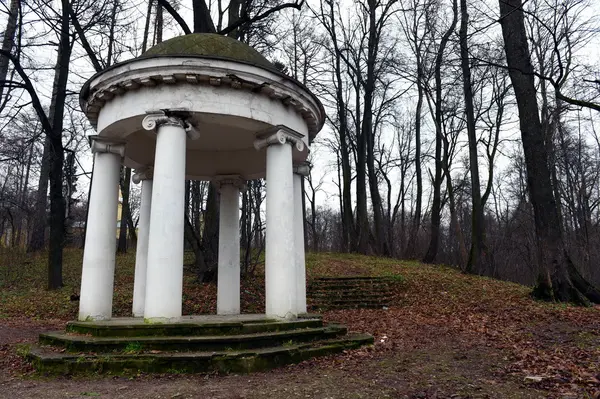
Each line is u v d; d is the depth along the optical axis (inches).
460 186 1517.0
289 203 398.0
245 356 286.2
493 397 233.6
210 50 388.8
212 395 232.4
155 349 295.1
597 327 429.1
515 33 667.4
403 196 1802.4
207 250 820.6
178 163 356.5
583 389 242.4
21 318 598.5
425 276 931.3
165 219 340.5
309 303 753.0
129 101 376.5
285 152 406.0
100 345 296.4
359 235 1370.6
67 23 787.4
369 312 674.2
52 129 807.7
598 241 1366.9
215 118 380.2
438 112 1218.0
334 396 234.5
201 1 800.9
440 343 399.2
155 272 331.3
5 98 845.2
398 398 232.8
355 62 1403.8
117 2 812.0
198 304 673.0
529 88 666.2
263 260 1068.5
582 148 1341.0
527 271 1459.2
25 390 247.4
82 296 388.5
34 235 1168.2
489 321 514.9
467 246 1699.1
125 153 461.1
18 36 744.3
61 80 826.2
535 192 656.4
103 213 403.5
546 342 381.4
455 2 960.3
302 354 318.0
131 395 233.3
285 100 410.3
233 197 554.9
